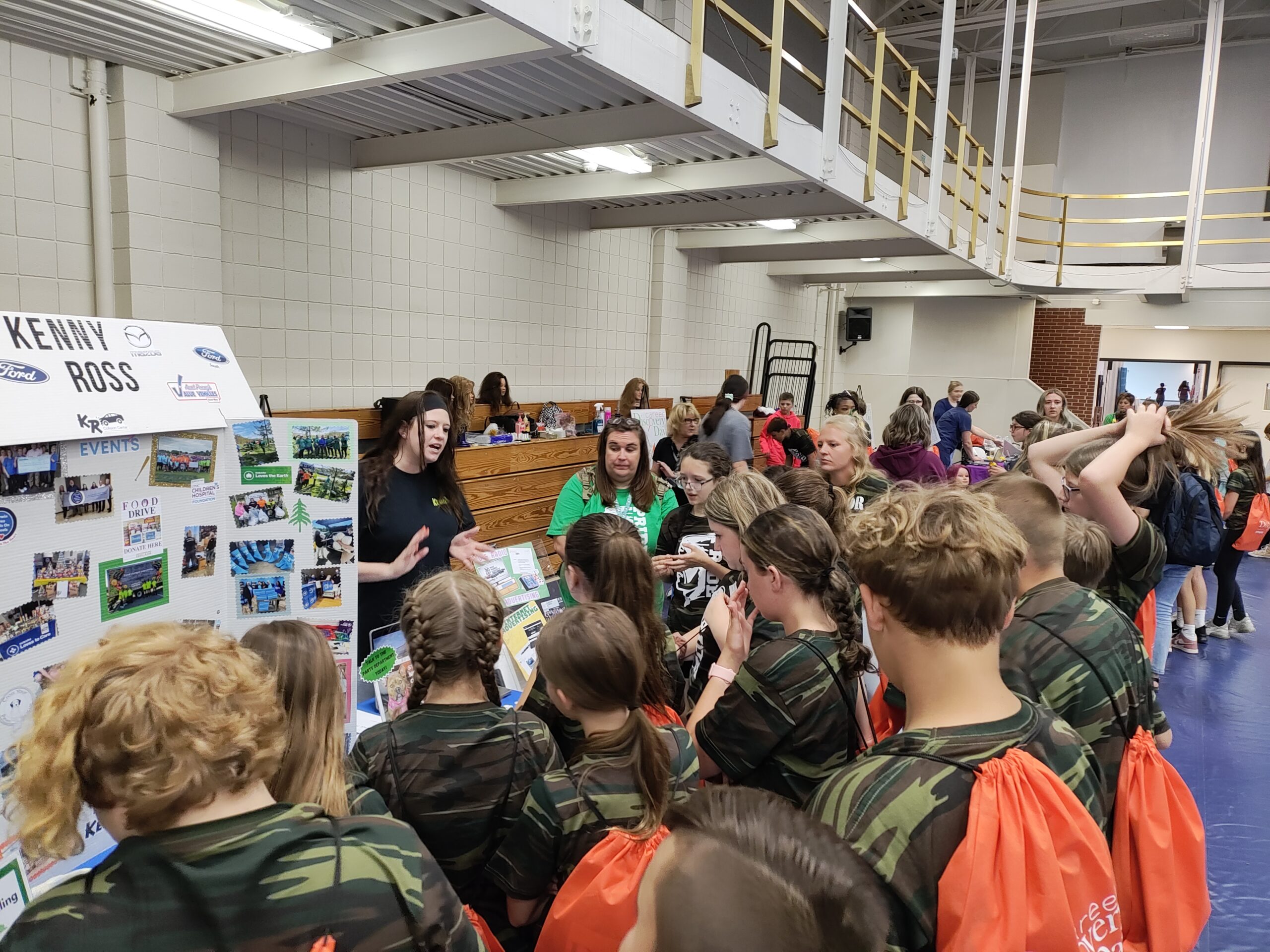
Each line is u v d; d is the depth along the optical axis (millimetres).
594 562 1691
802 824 545
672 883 501
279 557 1754
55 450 1312
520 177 5988
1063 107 12023
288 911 680
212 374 1646
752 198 6082
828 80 4746
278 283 4676
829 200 5781
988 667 902
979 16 10156
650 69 3312
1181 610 4699
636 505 2945
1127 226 11656
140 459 1469
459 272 5895
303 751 967
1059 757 878
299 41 3332
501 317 6320
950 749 843
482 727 1254
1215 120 11148
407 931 727
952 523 889
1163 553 1641
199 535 1600
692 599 2566
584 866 1097
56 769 679
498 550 2234
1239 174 11039
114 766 664
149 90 3824
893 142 5766
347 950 692
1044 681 1179
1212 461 1642
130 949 644
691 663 2221
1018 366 11547
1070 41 10836
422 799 1211
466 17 3146
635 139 4156
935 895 774
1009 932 740
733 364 9711
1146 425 1613
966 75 11258
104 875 670
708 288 8969
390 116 4426
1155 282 9086
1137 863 1095
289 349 4785
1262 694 4051
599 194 5750
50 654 1314
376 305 5297
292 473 1743
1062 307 11805
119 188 3791
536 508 5641
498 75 3727
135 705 670
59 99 3611
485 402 5910
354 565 1811
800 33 9125
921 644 898
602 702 1245
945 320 11930
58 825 691
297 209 4730
